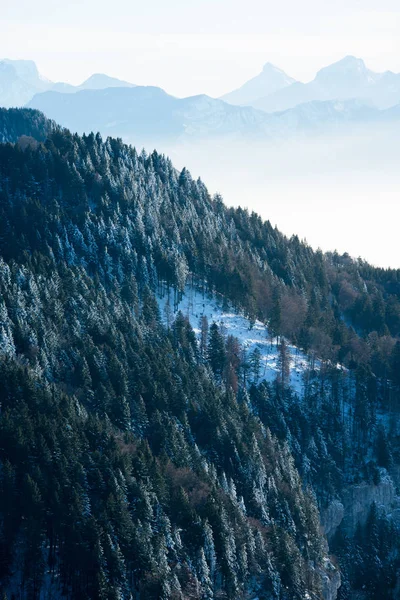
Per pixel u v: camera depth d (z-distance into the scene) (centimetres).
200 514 16312
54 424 16912
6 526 14825
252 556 16600
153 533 15550
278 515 18775
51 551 15112
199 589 15138
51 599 14550
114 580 14388
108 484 15850
